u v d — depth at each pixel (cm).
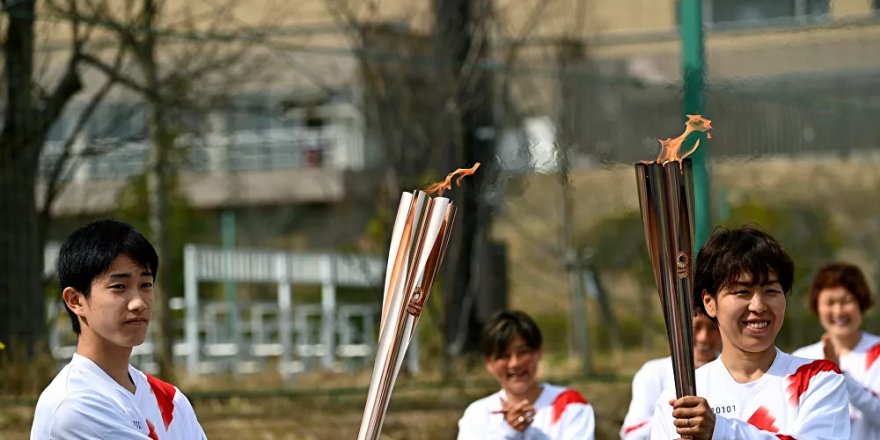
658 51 2352
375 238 2119
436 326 1806
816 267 2197
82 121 1588
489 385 1561
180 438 591
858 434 960
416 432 1323
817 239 2319
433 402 1475
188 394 1416
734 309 603
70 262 560
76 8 1532
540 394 912
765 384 611
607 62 2342
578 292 1920
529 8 2039
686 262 566
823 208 2319
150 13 1623
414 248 574
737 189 2256
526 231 2280
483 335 916
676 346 567
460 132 1789
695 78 1323
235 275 2011
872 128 2209
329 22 2095
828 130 2169
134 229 568
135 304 555
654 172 566
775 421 605
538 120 1959
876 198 2323
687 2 1319
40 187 1611
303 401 1445
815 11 2188
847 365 1005
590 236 2148
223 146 2175
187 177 2706
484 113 1811
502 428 874
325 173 2880
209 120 2034
